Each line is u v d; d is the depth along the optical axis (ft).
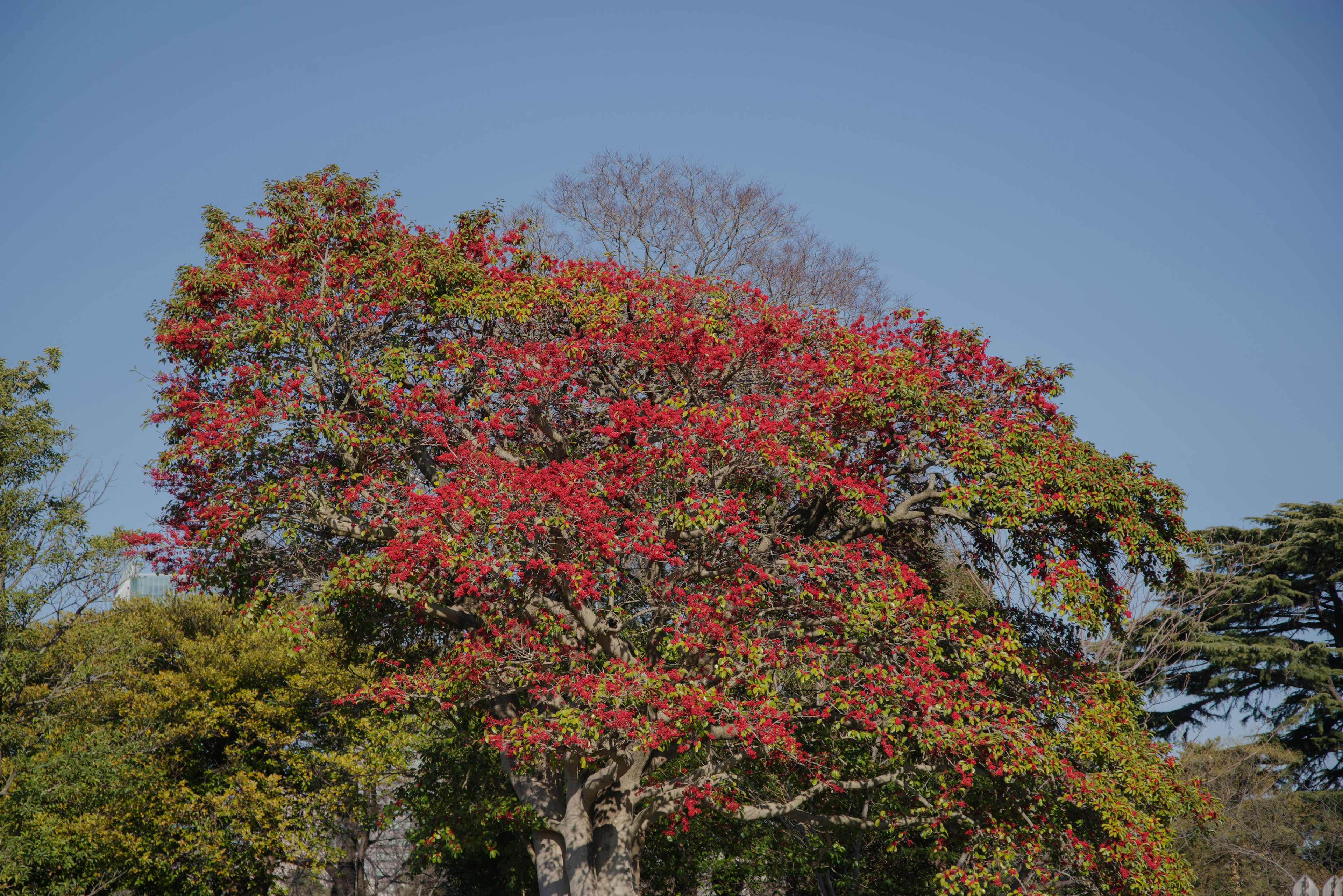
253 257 60.75
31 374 72.38
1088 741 47.21
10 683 67.10
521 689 51.85
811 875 69.51
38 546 68.59
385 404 54.08
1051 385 56.90
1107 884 46.65
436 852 70.08
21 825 66.74
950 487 50.88
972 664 48.42
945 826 52.54
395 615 60.44
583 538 47.11
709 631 45.11
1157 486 52.26
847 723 47.88
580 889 53.36
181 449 53.36
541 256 67.97
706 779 51.44
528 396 55.21
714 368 56.13
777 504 55.26
